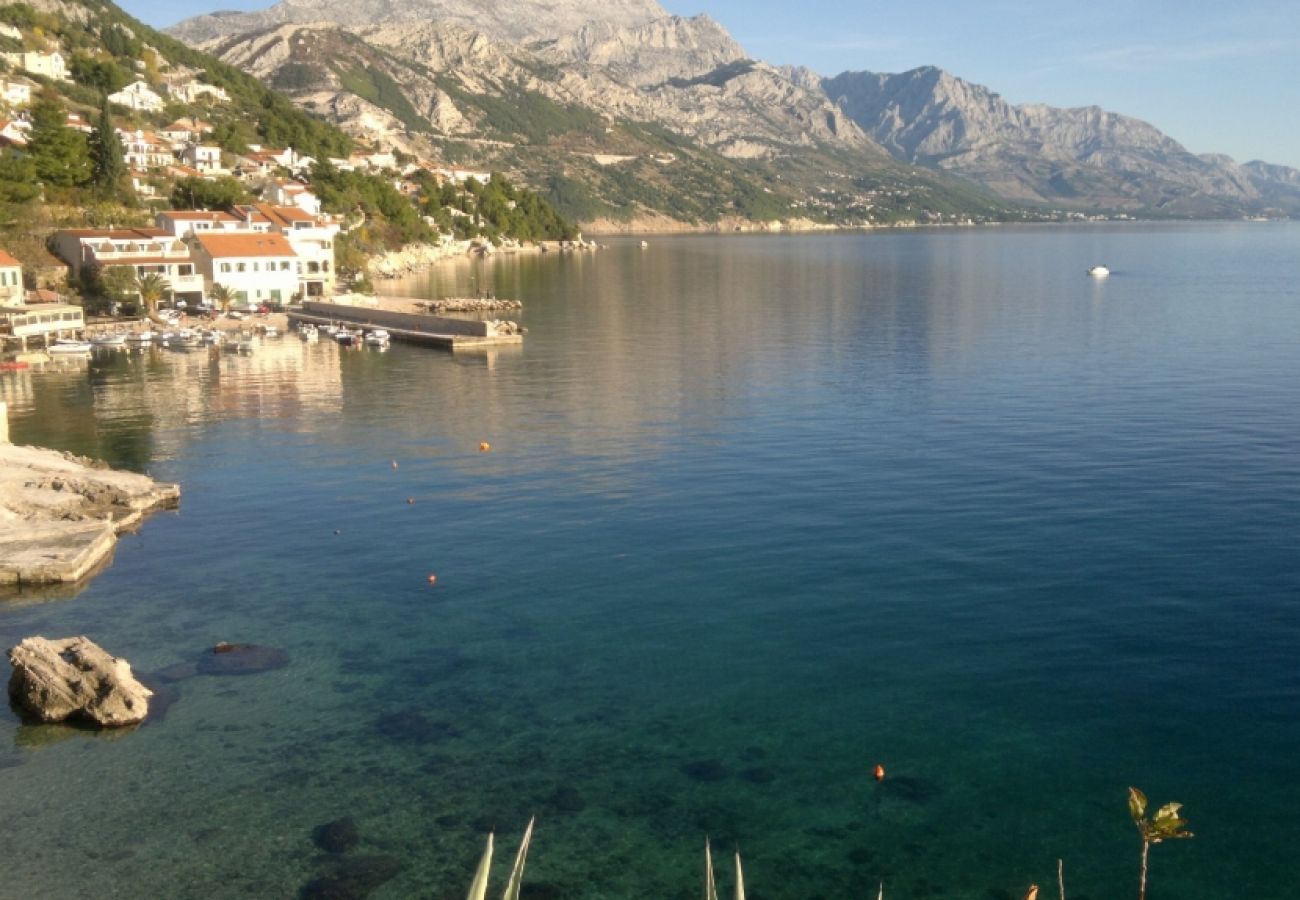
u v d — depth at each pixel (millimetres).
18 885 27562
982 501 58875
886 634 41969
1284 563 48469
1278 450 69188
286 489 64438
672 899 27047
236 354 124500
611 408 89250
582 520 57219
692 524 56094
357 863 28453
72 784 32281
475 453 73188
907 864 28312
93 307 144250
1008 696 36906
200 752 34094
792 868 28203
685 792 31688
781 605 45031
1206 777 31859
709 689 37906
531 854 28828
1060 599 44938
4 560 49438
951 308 171750
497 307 176750
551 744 34438
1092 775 32125
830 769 32781
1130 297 186750
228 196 196000
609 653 40906
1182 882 27453
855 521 55875
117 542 54938
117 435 80312
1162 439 73000
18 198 155375
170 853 28906
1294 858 28281
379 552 52875
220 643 42219
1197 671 38344
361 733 35250
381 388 100938
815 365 111188
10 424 84438
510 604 45906
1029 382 97688
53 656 37250
